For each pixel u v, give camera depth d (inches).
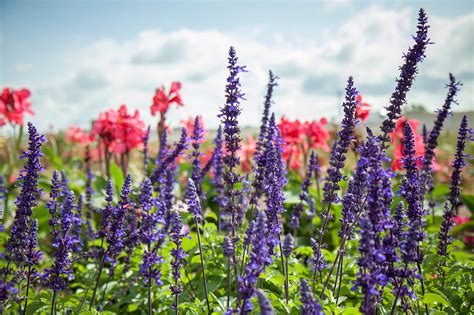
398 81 36.0
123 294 46.9
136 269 47.8
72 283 50.1
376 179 30.8
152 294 45.0
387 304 38.2
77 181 72.0
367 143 34.1
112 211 38.3
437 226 55.5
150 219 36.8
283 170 43.7
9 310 39.2
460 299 38.1
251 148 66.2
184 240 46.1
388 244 32.0
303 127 65.2
